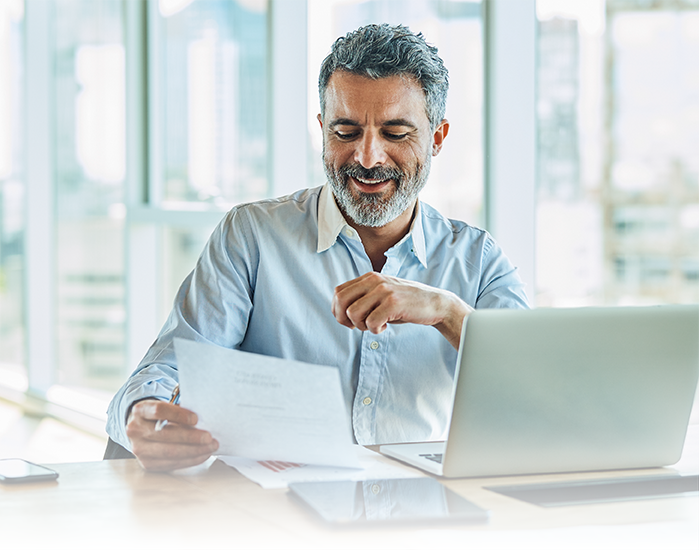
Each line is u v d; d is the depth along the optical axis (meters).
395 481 0.93
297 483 0.91
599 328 0.94
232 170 2.98
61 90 3.82
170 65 3.23
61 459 3.14
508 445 0.95
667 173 2.23
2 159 4.26
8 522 0.79
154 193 3.33
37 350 4.03
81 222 3.73
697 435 1.25
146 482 0.93
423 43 1.31
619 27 2.25
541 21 2.35
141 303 3.34
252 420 0.94
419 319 1.13
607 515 0.84
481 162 2.40
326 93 1.32
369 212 1.34
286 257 1.42
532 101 2.36
